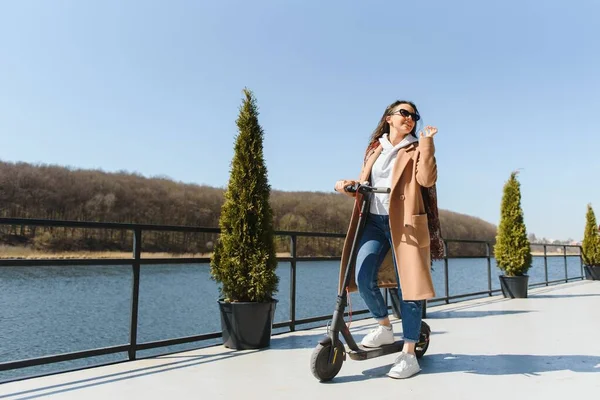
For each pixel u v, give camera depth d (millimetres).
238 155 2990
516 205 6273
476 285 10172
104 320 7914
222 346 2889
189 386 1947
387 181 2215
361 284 2176
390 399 1716
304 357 2557
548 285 8172
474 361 2363
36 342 5852
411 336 2098
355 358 2111
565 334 3215
